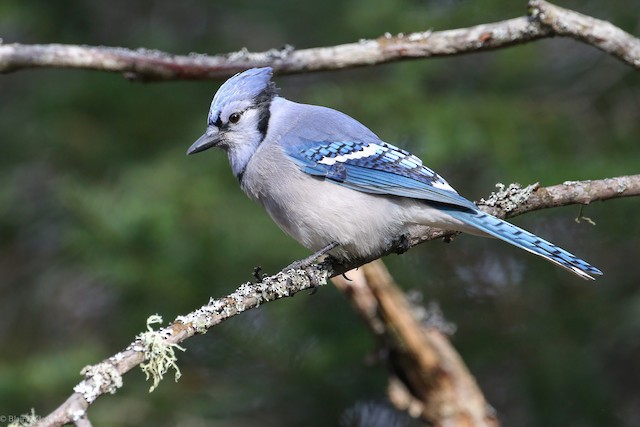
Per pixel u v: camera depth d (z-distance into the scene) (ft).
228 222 41.19
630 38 28.07
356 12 44.37
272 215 28.58
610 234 41.86
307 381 42.27
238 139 28.86
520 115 42.34
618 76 44.04
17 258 46.37
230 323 42.68
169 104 45.29
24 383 39.78
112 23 48.34
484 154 42.14
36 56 29.55
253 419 42.24
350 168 27.20
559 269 42.55
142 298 41.78
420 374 29.53
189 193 41.57
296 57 30.04
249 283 23.30
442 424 29.45
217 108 28.91
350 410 42.34
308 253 40.50
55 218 45.47
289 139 28.19
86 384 19.89
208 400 41.96
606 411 40.60
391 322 29.35
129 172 42.91
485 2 42.75
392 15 43.83
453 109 42.06
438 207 26.58
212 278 41.19
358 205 27.02
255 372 42.83
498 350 41.78
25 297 45.65
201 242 40.96
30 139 45.03
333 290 42.19
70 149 44.47
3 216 45.44
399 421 42.34
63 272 45.93
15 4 45.57
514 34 28.50
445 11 43.68
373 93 42.98
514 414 42.39
